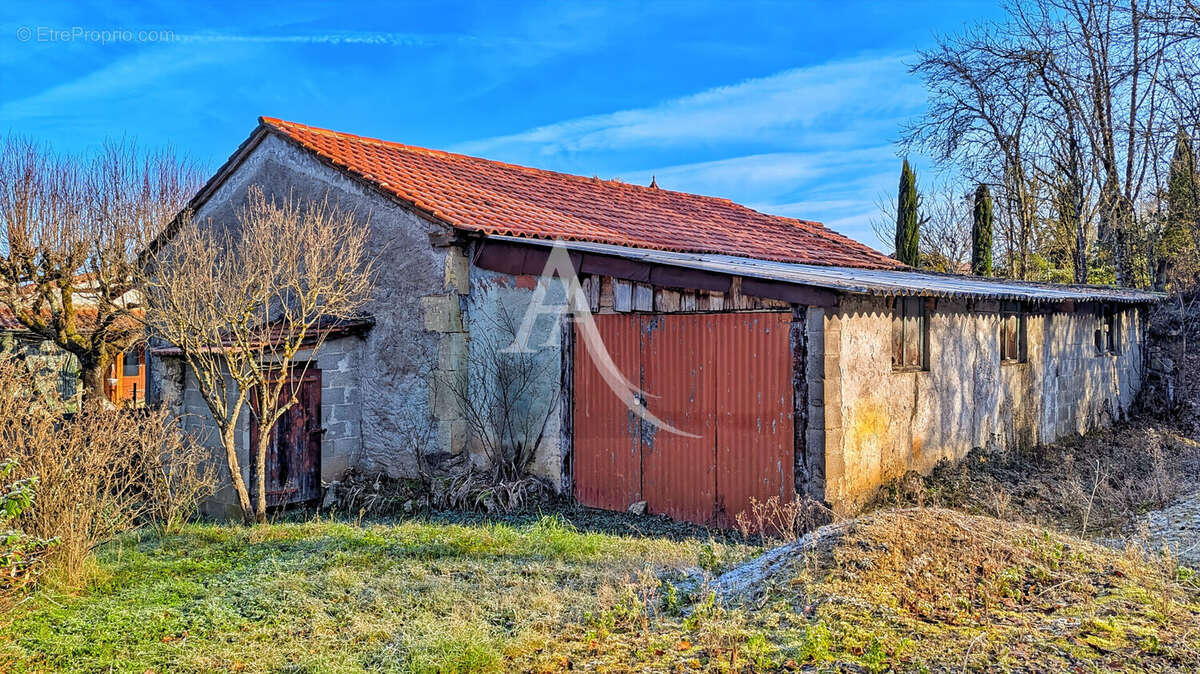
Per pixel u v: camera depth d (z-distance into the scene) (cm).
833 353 730
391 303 972
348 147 1125
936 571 474
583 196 1333
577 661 396
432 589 528
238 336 777
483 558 614
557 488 896
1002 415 1076
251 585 539
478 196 1079
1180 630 396
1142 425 1391
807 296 718
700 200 1695
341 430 975
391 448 971
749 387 767
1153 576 493
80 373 1278
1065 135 1945
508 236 906
